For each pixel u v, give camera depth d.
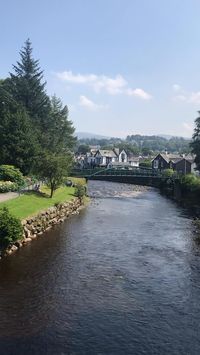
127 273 31.08
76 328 22.00
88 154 187.38
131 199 82.06
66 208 56.47
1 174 59.16
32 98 95.50
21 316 23.08
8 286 27.27
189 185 81.19
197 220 55.97
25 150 67.38
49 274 29.95
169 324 22.86
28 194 54.84
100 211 61.78
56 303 24.98
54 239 40.62
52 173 58.00
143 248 38.78
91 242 40.19
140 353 19.86
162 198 87.06
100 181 123.69
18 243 36.50
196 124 96.38
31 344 20.22
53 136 94.69
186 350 20.27
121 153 175.62
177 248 39.22
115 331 21.84
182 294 27.28
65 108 110.19
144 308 24.81
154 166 144.25
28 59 97.62
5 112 75.19
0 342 20.27
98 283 28.64
